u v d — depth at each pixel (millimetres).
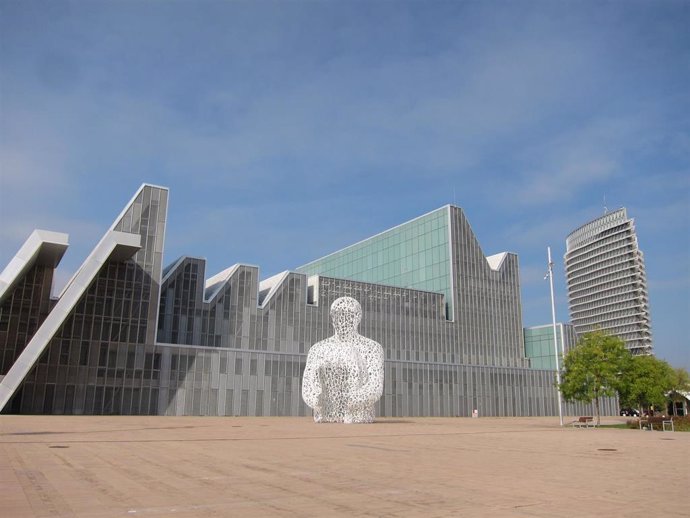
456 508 8750
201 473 12578
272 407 64562
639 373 47188
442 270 98875
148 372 59562
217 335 74875
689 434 32344
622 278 158750
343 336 41438
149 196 64250
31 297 60750
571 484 11328
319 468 13664
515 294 104938
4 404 47500
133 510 8453
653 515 8312
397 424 40906
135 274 61438
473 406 82438
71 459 14883
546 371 92188
